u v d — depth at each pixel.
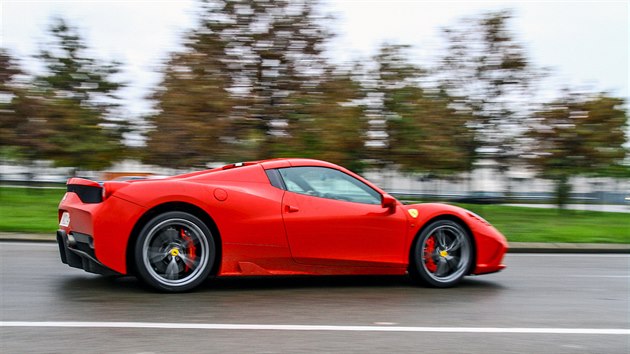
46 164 19.42
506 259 9.03
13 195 16.73
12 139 17.52
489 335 4.36
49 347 3.74
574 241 11.40
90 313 4.62
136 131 19.06
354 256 5.82
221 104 16.03
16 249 8.20
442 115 17.38
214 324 4.41
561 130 18.16
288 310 4.95
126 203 5.21
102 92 19.47
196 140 15.88
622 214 18.28
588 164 18.44
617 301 5.80
